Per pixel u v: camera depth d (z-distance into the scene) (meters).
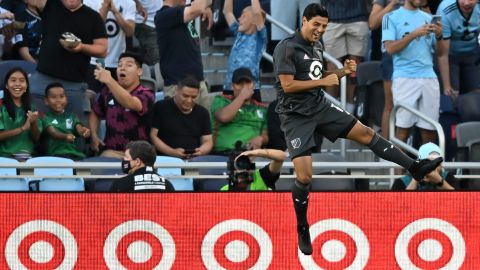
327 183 40.69
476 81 49.59
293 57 29.97
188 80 42.56
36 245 33.19
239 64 46.06
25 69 45.84
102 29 44.47
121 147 42.56
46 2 43.84
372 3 50.56
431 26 45.00
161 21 44.91
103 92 43.66
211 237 33.31
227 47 51.22
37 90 43.47
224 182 40.47
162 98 46.94
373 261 33.53
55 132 42.00
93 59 48.22
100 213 33.22
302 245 30.95
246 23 46.03
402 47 45.44
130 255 33.22
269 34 50.72
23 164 35.75
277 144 44.66
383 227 33.56
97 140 43.44
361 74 48.47
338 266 33.50
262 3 51.44
